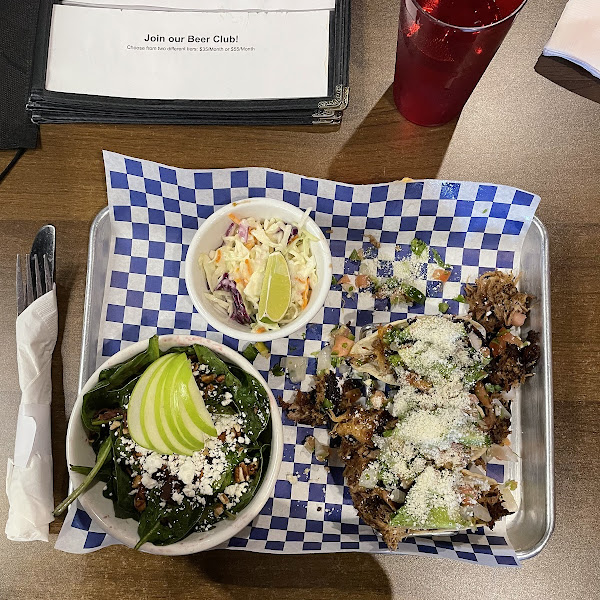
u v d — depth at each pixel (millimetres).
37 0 468
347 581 444
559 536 445
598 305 461
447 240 471
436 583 444
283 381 469
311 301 443
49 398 447
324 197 461
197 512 395
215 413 412
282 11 453
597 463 449
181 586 442
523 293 464
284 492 453
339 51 450
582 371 458
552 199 466
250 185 460
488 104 469
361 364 450
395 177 469
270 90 452
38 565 440
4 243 464
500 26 352
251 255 446
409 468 420
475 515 425
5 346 460
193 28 455
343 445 445
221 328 425
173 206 464
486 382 453
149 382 399
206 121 459
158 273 469
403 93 441
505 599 442
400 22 398
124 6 456
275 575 444
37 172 466
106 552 442
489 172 467
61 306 462
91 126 465
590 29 452
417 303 475
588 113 466
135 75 454
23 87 463
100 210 464
